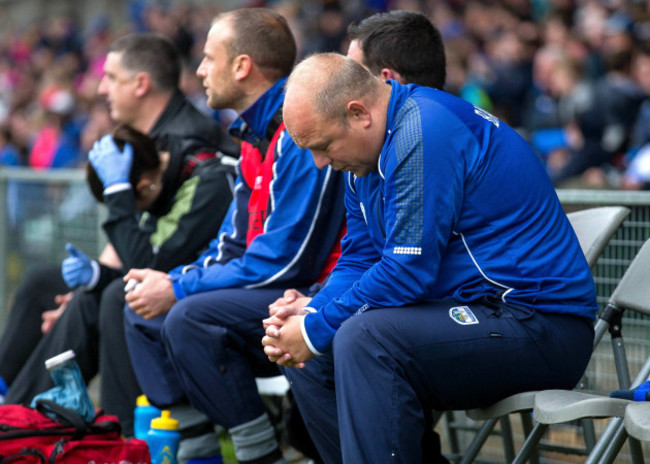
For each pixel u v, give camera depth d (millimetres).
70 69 56156
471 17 38438
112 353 14188
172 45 16344
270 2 49625
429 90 10258
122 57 15922
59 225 21812
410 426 9641
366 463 9609
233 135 13750
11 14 81625
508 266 9953
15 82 62125
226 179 14633
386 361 9625
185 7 56219
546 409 9141
